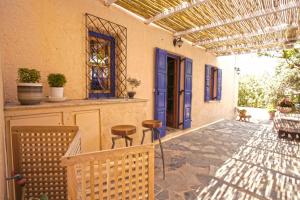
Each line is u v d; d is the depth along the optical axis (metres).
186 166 2.92
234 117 8.79
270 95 8.81
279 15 3.24
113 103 2.42
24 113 1.60
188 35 4.65
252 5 2.92
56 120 1.83
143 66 3.70
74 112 1.99
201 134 5.03
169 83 5.67
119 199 0.95
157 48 3.93
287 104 5.65
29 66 2.05
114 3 2.98
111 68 3.12
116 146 2.52
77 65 2.51
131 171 0.96
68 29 2.38
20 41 1.97
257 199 2.07
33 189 1.36
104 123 2.32
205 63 6.19
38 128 1.34
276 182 2.46
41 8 2.12
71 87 2.46
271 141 4.41
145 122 2.59
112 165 0.92
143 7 3.11
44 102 1.96
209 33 4.44
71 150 0.95
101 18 2.78
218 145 4.04
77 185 0.86
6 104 1.69
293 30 3.94
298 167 2.94
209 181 2.46
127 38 3.28
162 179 2.50
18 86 1.62
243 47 5.47
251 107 9.72
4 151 1.39
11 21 1.90
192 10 3.16
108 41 3.04
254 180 2.50
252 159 3.26
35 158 1.35
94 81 2.86
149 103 3.93
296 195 2.16
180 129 5.23
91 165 0.87
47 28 2.18
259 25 3.78
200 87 5.98
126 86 3.32
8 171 1.49
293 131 4.54
